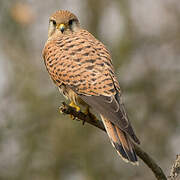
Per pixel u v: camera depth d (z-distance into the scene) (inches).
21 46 598.9
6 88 592.7
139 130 593.6
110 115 320.5
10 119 581.9
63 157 586.6
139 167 585.0
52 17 403.5
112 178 581.6
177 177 292.8
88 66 348.2
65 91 365.4
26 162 580.4
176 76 609.9
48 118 590.6
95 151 588.1
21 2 592.7
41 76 601.0
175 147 596.1
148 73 607.5
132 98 601.3
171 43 622.8
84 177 585.0
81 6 630.5
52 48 373.4
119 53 606.2
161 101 600.4
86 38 372.5
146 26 629.3
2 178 570.9
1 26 586.6
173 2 631.8
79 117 340.2
